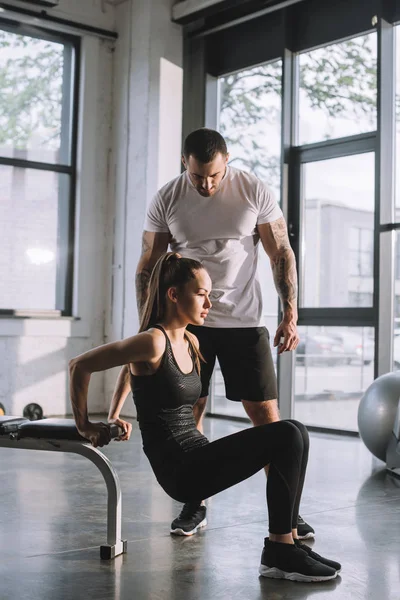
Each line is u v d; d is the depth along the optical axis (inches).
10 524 121.9
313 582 93.0
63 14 273.4
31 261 274.2
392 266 223.0
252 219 114.8
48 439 103.0
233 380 116.2
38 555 104.3
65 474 165.5
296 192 250.1
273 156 259.4
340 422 235.8
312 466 180.1
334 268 239.0
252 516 130.0
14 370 265.6
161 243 121.1
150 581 93.1
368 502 142.2
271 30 258.1
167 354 93.4
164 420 93.8
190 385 95.7
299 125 250.8
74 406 95.7
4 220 268.5
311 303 245.4
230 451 89.3
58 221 280.8
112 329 283.1
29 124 274.2
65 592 88.7
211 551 107.2
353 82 235.6
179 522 117.1
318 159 244.1
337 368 237.1
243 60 269.1
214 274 114.7
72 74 284.0
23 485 153.3
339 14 238.1
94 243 285.3
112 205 286.4
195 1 262.5
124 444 207.9
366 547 110.4
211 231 114.3
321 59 245.1
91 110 283.7
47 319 271.1
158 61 271.1
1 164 267.3
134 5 277.6
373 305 225.1
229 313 114.8
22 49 272.4
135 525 122.2
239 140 271.4
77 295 280.8
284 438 90.0
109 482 103.7
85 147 282.7
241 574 96.2
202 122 280.4
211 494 91.0
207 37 279.0
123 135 282.8
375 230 222.1
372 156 229.8
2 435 104.8
